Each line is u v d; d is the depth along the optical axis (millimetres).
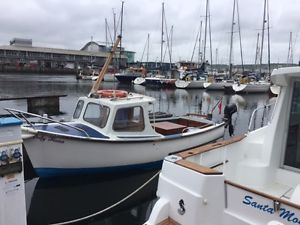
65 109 21750
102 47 94062
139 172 8078
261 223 2662
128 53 87562
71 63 85625
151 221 3037
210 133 9922
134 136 7789
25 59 81125
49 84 45094
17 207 3750
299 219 2443
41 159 6707
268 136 4105
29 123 6914
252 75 43156
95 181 7488
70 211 6051
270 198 2596
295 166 3908
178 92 38375
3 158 3547
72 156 6871
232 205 2842
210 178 2787
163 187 3156
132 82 46844
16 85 40844
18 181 3721
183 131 9203
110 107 7422
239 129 15859
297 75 3514
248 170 4086
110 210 6098
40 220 5641
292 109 3836
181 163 3068
